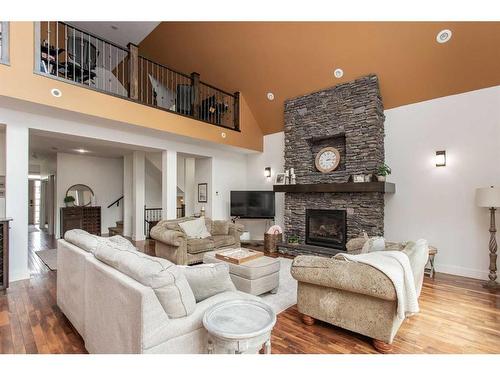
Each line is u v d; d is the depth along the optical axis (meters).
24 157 3.64
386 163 4.89
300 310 2.50
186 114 5.38
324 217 5.30
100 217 7.75
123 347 1.46
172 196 5.65
